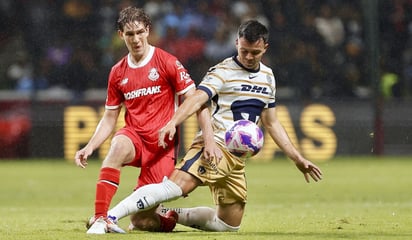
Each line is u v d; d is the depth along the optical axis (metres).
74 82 88.81
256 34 29.95
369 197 51.81
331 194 54.06
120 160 30.61
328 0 91.56
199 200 49.47
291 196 52.88
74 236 28.89
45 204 49.12
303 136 84.00
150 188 29.97
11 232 31.00
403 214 39.81
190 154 30.58
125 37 31.77
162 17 92.81
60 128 83.69
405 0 89.44
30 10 91.19
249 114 30.83
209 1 94.00
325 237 28.45
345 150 84.62
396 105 85.06
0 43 90.94
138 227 31.55
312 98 84.69
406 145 84.88
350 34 90.88
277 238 28.03
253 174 69.69
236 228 31.84
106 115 32.56
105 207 29.61
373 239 28.05
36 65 89.38
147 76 32.00
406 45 88.44
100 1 91.62
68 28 90.88
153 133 31.88
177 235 29.02
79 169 75.62
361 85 88.50
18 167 77.88
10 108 84.12
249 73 30.72
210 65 91.56
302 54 88.94
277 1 91.44
